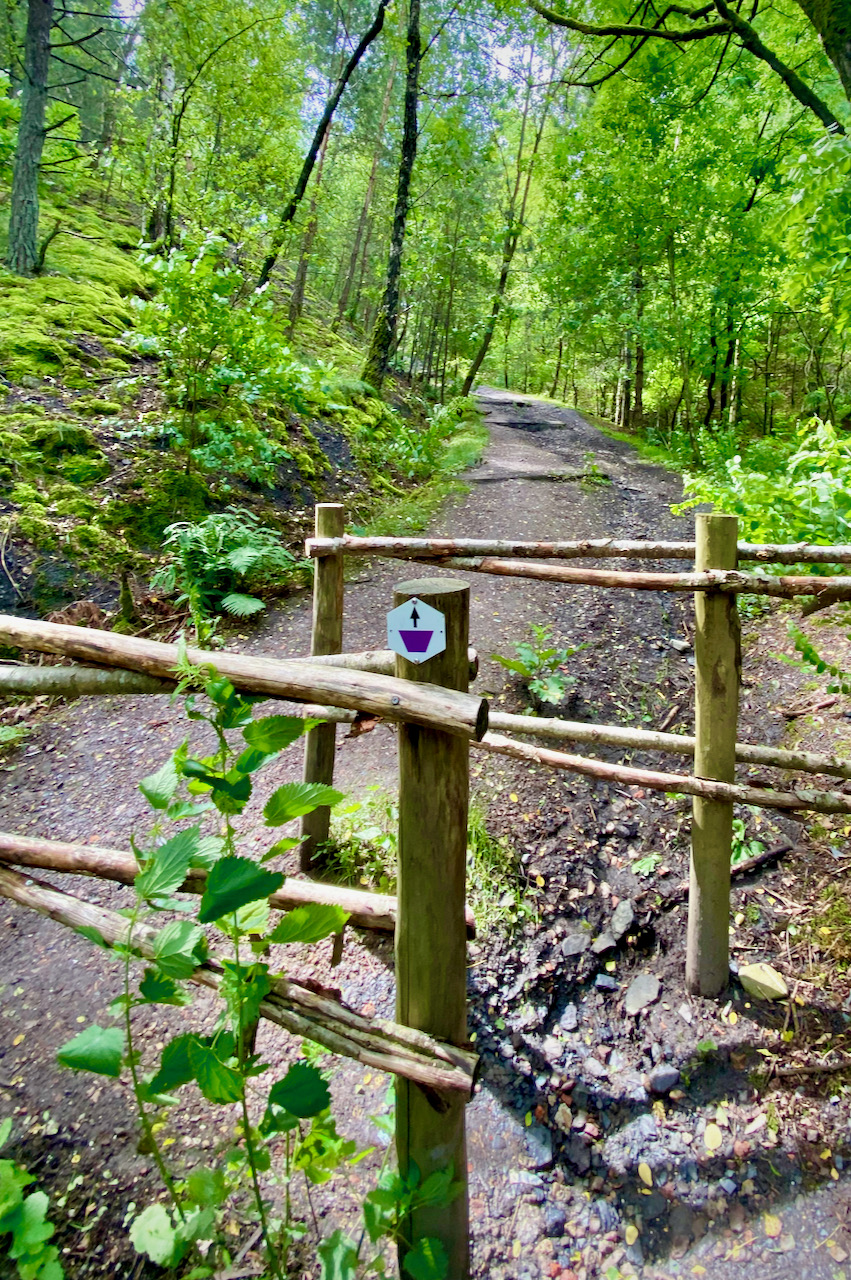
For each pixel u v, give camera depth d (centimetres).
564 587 509
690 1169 202
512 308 1383
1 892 143
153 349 520
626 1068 224
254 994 120
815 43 762
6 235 803
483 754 330
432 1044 133
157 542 475
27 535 434
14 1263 159
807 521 309
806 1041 229
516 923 256
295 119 1070
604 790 316
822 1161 201
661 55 772
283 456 585
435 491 723
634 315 1066
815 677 375
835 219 318
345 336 1338
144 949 130
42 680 148
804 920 262
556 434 1159
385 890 263
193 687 143
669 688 395
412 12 867
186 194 826
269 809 118
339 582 273
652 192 906
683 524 648
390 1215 157
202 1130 196
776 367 1376
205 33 858
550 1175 199
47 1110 199
